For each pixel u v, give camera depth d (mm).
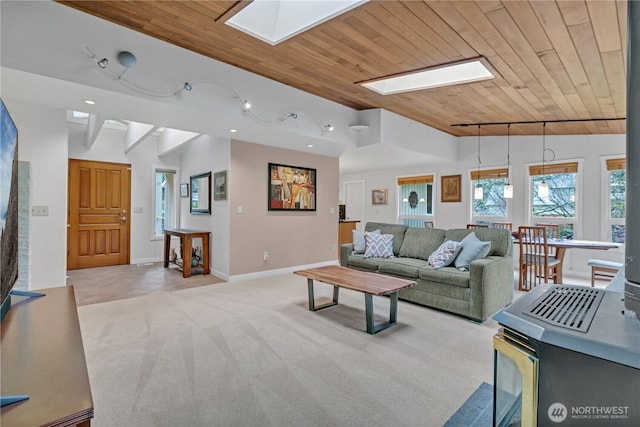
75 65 2570
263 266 5051
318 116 4398
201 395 1867
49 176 3418
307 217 5629
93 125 4637
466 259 3416
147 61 2916
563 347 898
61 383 806
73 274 5148
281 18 2723
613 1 1968
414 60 3037
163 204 6648
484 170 6375
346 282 3002
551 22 2229
